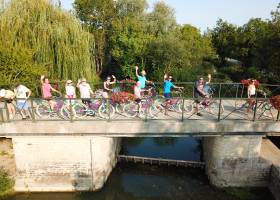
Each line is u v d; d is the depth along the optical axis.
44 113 10.94
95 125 10.26
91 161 10.84
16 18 15.27
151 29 31.89
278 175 10.32
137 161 13.97
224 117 10.80
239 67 36.41
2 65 13.45
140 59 30.11
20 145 10.59
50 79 16.14
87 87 11.03
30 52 14.35
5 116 10.80
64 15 17.02
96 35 33.50
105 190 11.74
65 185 11.13
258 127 10.48
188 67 29.47
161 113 11.35
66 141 10.57
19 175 10.98
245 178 11.34
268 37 19.52
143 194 11.57
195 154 15.12
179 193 11.55
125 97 10.50
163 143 16.81
